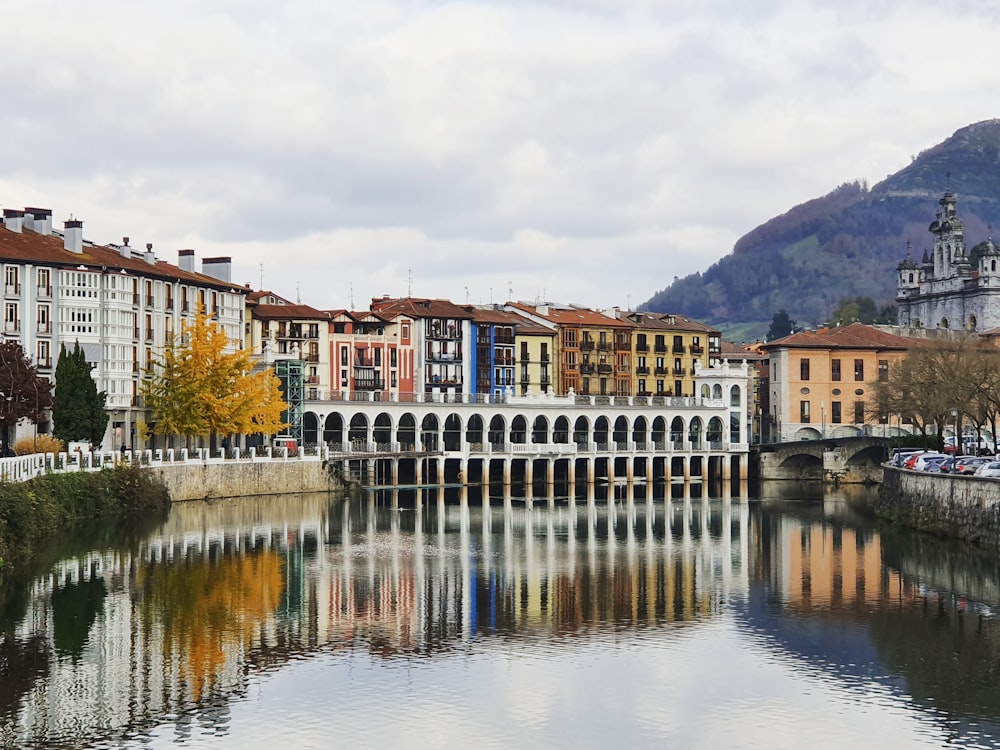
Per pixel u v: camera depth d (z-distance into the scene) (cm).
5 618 8000
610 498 17212
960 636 7775
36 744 5844
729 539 12262
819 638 7762
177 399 15238
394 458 17750
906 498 13012
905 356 19638
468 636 7825
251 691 6625
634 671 7044
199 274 18125
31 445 12562
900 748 5881
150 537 11419
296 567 10125
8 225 15488
